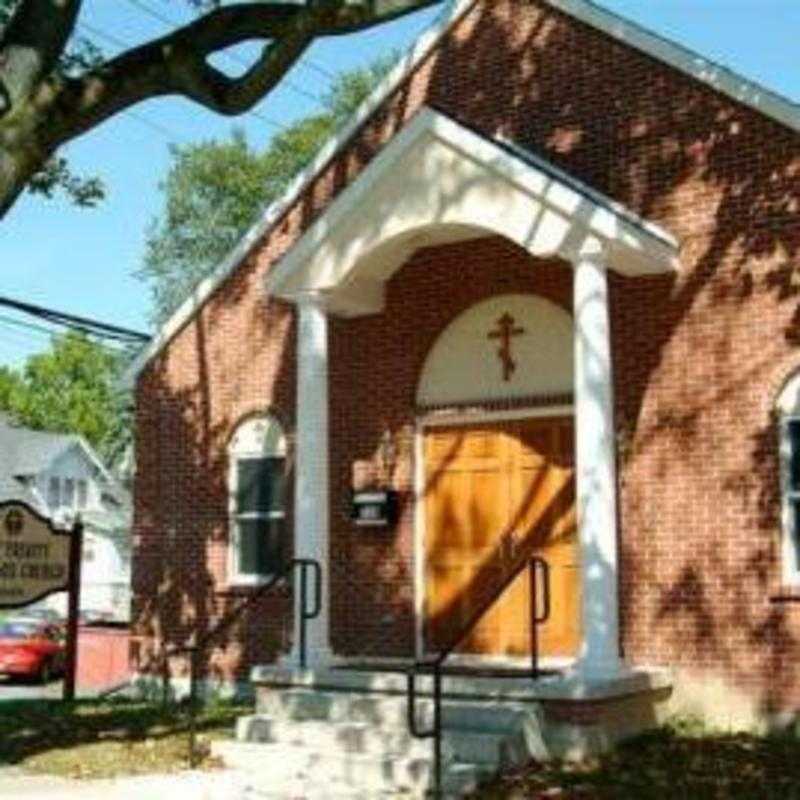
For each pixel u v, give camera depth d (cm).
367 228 1648
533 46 1777
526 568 1559
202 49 1316
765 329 1545
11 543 1948
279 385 1945
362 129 1914
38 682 3644
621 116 1686
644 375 1619
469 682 1412
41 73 1290
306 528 1664
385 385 1834
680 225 1619
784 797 1177
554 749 1362
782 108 1559
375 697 1466
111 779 1374
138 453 2077
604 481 1442
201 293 2038
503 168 1542
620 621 1595
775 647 1499
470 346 1772
